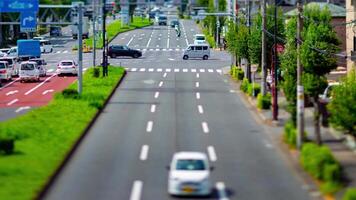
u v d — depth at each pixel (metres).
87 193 67.19
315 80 106.81
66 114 111.94
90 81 167.75
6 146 78.62
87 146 92.06
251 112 126.44
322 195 67.00
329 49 116.81
